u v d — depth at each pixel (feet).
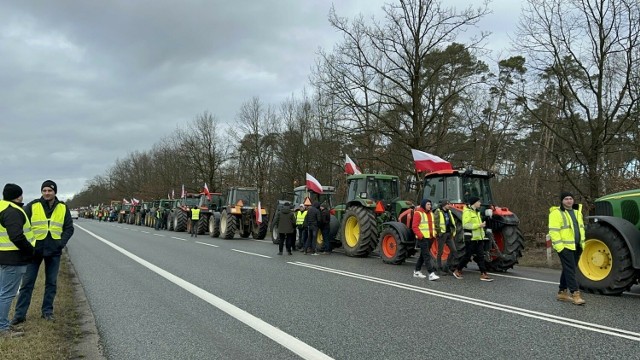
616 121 44.91
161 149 202.90
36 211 19.89
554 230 23.02
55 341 16.76
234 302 23.25
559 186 55.93
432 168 43.55
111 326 19.31
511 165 87.04
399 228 37.60
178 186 176.86
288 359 14.92
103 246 57.21
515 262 33.83
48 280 20.35
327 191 58.54
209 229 82.74
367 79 62.90
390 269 35.17
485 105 95.50
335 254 47.29
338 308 21.80
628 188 44.04
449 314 20.54
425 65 61.31
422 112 61.05
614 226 24.52
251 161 124.77
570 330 17.84
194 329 18.58
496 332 17.66
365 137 67.41
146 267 36.94
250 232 75.46
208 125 150.61
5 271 18.20
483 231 30.55
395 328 18.34
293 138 102.78
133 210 161.38
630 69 40.88
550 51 44.06
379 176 46.52
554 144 57.11
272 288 26.96
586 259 26.50
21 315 19.29
